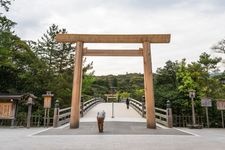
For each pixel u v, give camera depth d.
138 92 32.44
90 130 11.69
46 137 9.24
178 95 16.77
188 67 18.92
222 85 19.34
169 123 13.91
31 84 20.19
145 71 13.75
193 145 7.37
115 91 45.06
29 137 9.25
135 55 14.43
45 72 20.75
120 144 7.46
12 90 20.27
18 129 12.94
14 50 20.83
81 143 7.66
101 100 35.50
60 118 15.27
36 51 25.62
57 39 13.94
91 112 22.70
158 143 7.73
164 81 21.98
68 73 25.23
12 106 14.45
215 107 15.77
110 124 14.18
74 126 12.77
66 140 8.36
